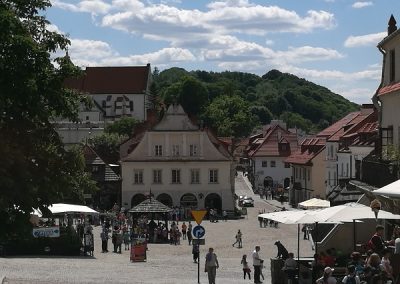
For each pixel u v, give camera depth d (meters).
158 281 38.66
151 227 70.94
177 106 107.75
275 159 157.00
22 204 23.20
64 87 24.39
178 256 57.69
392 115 40.84
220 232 79.38
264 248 62.81
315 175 113.38
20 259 50.31
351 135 86.12
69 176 25.00
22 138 23.56
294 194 125.38
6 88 22.48
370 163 39.81
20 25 22.91
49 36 24.33
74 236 55.88
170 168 107.31
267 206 122.25
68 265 46.66
